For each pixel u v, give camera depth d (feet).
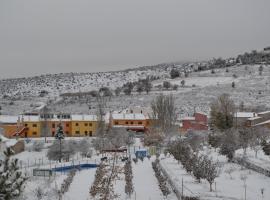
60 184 202.49
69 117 459.73
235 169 211.61
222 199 156.25
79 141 341.00
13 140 339.16
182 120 445.37
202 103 574.56
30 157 310.04
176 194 175.11
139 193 184.03
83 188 198.39
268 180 184.44
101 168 239.30
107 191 188.85
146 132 399.65
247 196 159.63
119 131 373.20
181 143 253.44
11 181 90.27
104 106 593.01
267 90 643.45
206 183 183.32
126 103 621.31
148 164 265.95
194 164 192.54
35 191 179.22
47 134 439.22
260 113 403.34
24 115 465.88
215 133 324.19
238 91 649.61
